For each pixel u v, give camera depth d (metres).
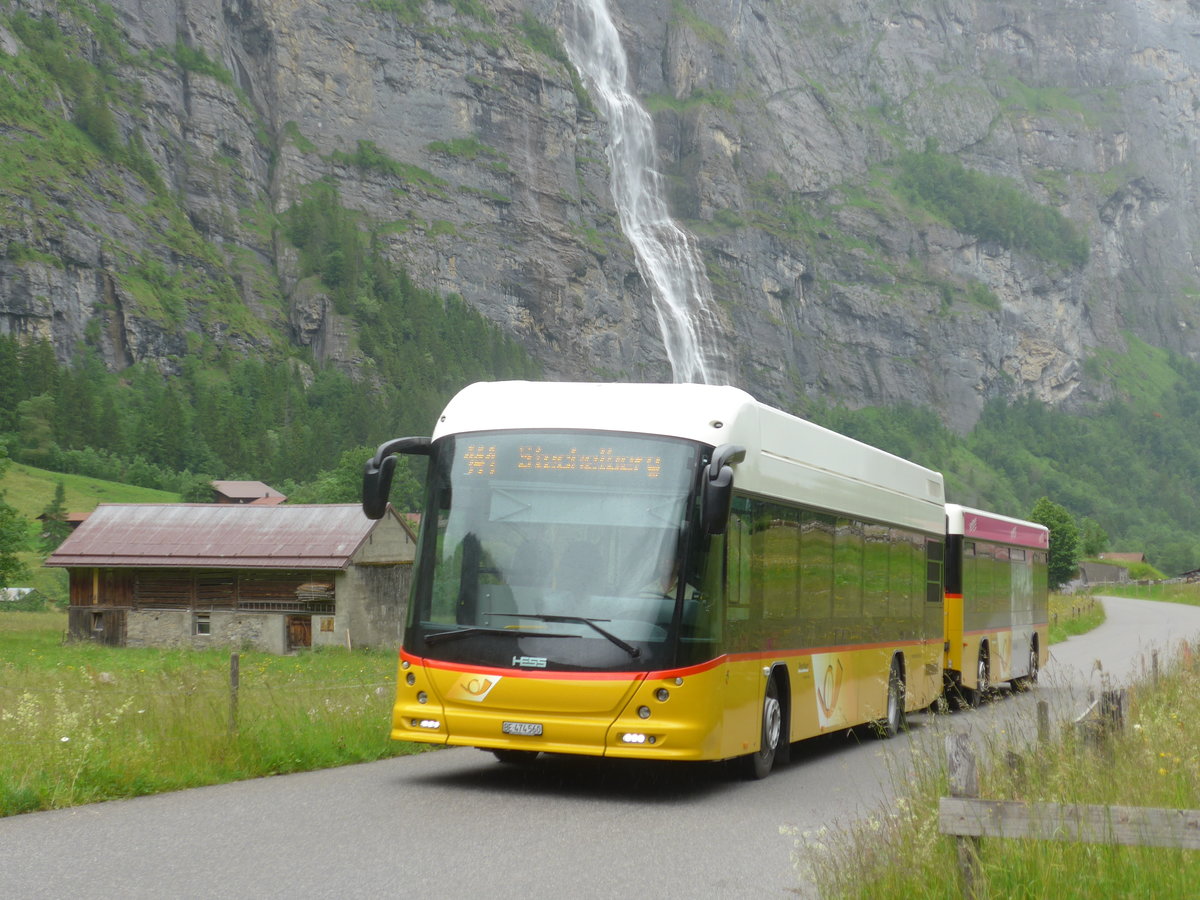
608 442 11.18
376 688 16.81
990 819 6.05
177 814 9.59
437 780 11.81
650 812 10.47
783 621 13.04
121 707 12.43
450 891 7.24
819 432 14.52
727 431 11.49
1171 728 10.75
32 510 156.25
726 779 12.62
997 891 6.02
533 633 10.75
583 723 10.56
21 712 11.75
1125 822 5.91
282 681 22.59
